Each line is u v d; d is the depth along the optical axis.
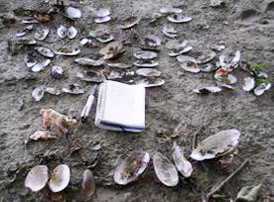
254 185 0.94
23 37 1.35
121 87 1.13
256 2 1.55
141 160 0.96
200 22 1.46
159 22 1.46
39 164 0.96
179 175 0.94
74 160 0.98
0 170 0.95
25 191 0.91
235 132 1.00
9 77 1.20
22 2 1.53
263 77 1.24
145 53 1.31
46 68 1.24
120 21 1.46
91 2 1.55
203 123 1.09
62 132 1.04
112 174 0.95
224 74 1.23
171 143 1.03
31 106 1.12
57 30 1.40
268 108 1.14
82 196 0.91
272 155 1.01
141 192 0.92
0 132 1.04
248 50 1.34
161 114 1.11
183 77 1.23
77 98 1.15
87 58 1.28
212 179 0.95
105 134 1.04
